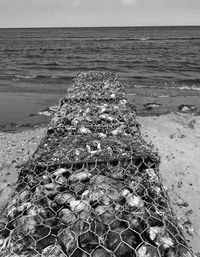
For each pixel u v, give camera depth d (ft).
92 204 4.50
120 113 9.29
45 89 28.04
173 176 10.93
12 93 26.61
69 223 4.12
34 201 4.62
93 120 8.57
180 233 4.10
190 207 9.00
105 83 15.34
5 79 32.73
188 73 36.35
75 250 3.66
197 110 20.57
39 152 6.35
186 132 15.94
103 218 4.17
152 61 47.67
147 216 4.17
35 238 3.89
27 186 5.07
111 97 11.60
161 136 15.25
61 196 4.74
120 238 3.76
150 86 28.96
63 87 28.81
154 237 3.82
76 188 4.92
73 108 10.08
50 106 22.06
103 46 79.00
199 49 67.56
